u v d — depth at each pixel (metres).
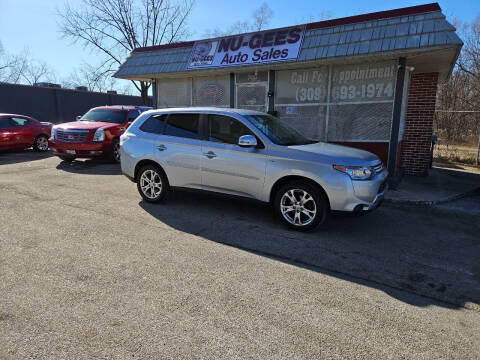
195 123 5.84
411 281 3.64
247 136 5.05
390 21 7.14
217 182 5.58
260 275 3.65
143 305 3.02
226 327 2.75
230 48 9.18
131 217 5.52
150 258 3.99
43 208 5.89
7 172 9.35
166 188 6.19
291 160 4.92
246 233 4.91
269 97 9.21
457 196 7.37
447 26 6.48
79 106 23.20
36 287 3.28
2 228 4.86
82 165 10.73
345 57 7.38
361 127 8.23
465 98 20.67
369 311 3.04
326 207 4.87
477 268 4.01
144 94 22.69
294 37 8.26
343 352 2.50
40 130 14.05
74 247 4.25
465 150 14.84
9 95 19.09
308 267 3.89
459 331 2.79
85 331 2.65
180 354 2.43
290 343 2.58
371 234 5.07
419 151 10.03
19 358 2.35
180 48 10.20
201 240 4.61
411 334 2.73
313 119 8.79
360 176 4.67
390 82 7.76
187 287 3.35
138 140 6.34
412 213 6.27
